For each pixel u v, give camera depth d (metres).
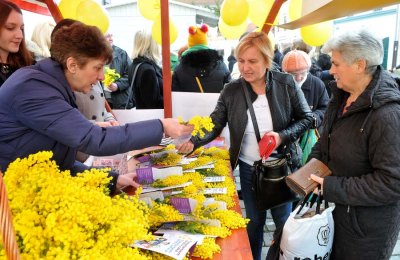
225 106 2.03
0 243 0.58
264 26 2.19
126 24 6.60
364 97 1.28
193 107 2.49
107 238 0.71
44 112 0.99
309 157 1.71
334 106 1.50
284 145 1.86
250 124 1.95
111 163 1.79
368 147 1.30
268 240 2.75
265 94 1.92
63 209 0.68
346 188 1.30
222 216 1.20
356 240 1.39
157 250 0.89
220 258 1.00
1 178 0.52
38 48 2.42
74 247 0.66
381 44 1.31
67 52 1.01
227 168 1.76
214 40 6.63
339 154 1.39
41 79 1.00
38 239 0.65
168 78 2.24
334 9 1.12
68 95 1.07
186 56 2.75
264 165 1.85
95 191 0.75
